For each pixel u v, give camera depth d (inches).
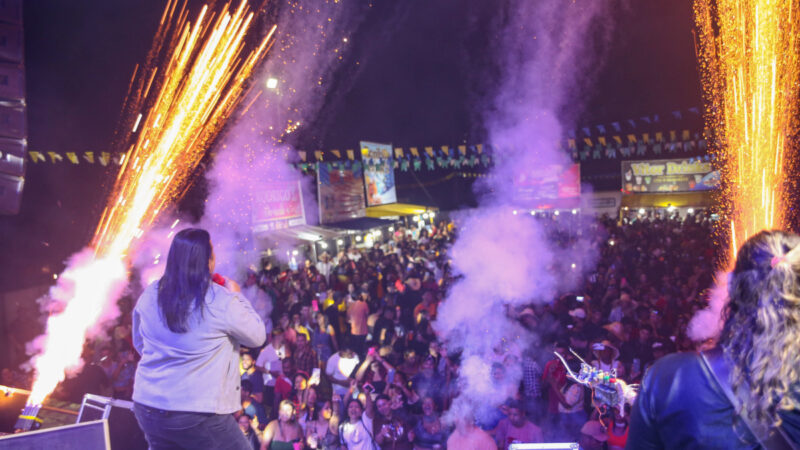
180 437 90.3
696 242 776.9
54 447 93.0
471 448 250.1
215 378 91.4
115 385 326.3
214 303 91.3
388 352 360.2
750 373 48.6
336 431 276.2
